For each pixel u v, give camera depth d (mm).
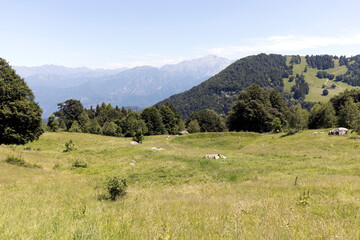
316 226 5043
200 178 19016
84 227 4770
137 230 4809
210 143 53969
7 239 3752
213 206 8578
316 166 20562
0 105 30594
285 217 5840
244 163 24047
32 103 35312
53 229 4488
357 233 4402
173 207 8484
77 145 54031
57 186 14711
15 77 34781
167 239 4031
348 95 71250
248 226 5367
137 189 15883
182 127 108062
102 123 110875
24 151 32438
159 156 29859
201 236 4617
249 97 81938
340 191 10109
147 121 96562
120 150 34688
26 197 9406
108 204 9828
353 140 34219
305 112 71812
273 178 16891
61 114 103562
